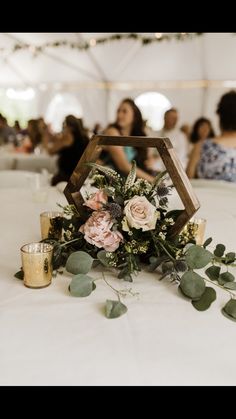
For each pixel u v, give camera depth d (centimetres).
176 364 60
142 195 87
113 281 89
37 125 523
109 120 780
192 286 78
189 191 84
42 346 64
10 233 126
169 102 711
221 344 65
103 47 586
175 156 85
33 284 84
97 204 87
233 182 226
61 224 101
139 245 86
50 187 218
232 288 84
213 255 91
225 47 515
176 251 87
